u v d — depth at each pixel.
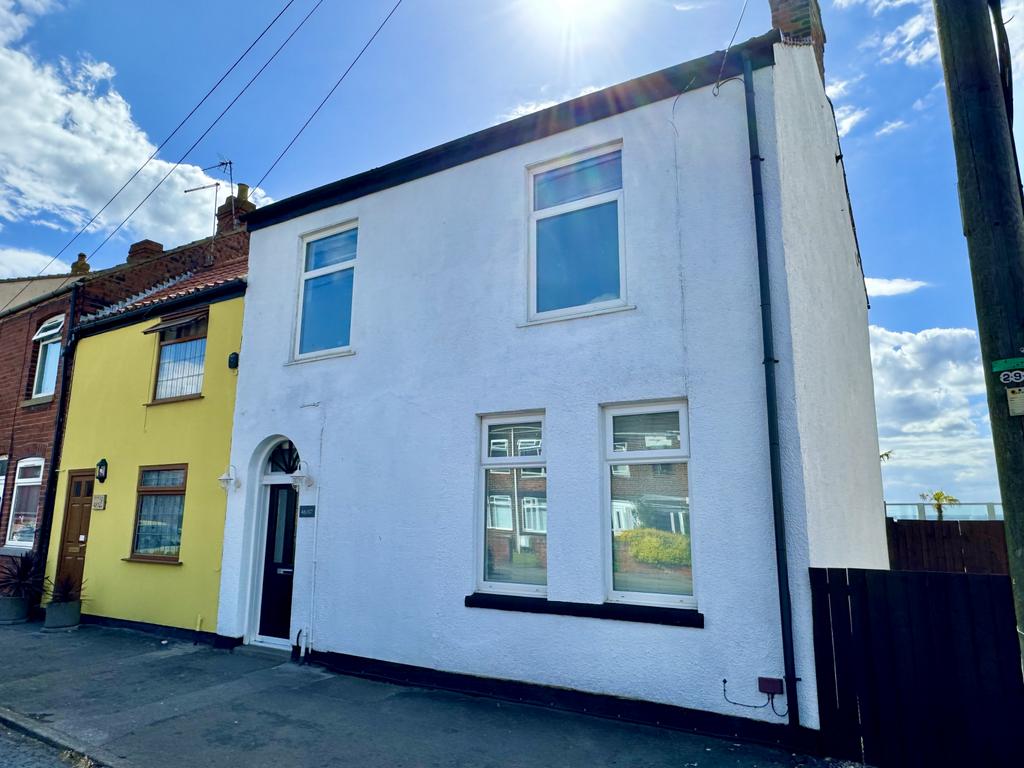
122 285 14.46
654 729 5.83
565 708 6.36
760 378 5.96
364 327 8.71
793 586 5.52
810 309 6.66
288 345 9.52
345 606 8.13
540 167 7.76
